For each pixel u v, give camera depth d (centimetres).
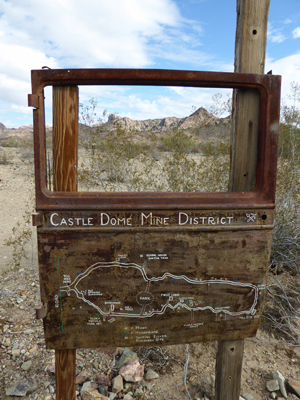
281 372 256
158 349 287
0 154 1524
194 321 163
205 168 471
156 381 248
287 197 411
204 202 152
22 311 338
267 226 158
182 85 149
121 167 484
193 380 248
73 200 145
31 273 427
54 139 152
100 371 256
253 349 286
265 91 151
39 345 284
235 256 159
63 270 151
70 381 168
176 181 445
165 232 153
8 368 256
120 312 158
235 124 164
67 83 145
